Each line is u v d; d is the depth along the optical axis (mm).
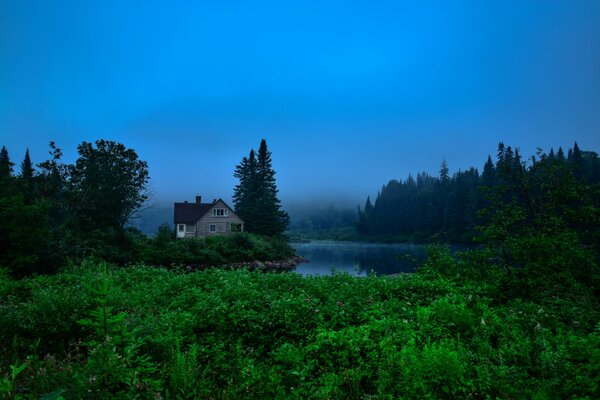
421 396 3867
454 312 5723
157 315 6387
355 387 4293
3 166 25031
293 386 4422
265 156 83562
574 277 6996
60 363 4117
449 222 105938
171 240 41312
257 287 8508
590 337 4566
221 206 67188
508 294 7328
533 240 7410
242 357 5066
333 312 6133
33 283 9141
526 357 4613
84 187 39312
